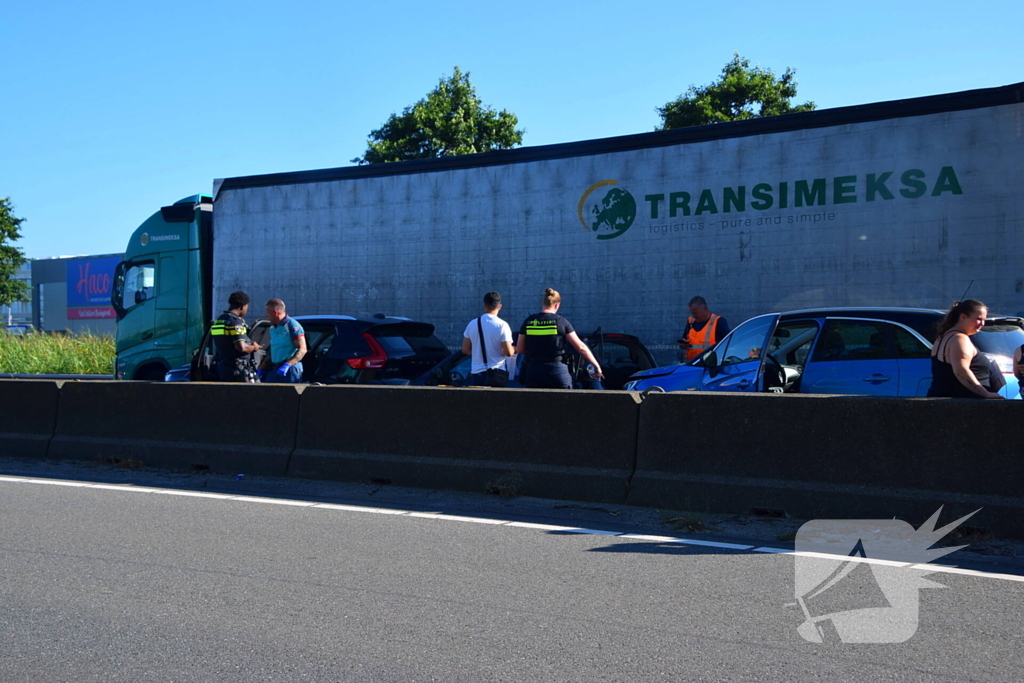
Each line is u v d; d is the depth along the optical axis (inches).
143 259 693.9
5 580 225.8
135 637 184.2
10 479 378.6
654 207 507.2
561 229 536.1
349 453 360.8
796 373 362.9
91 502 326.0
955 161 431.5
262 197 641.0
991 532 250.7
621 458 312.2
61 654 175.0
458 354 475.2
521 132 1640.0
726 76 1585.9
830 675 159.3
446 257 574.9
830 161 459.5
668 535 267.9
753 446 290.5
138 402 412.2
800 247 467.5
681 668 163.5
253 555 248.2
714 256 490.0
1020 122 418.9
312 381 500.7
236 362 439.8
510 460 330.3
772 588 213.0
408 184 588.7
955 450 259.9
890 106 445.7
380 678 161.2
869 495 268.7
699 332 456.4
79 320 2603.3
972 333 282.8
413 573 229.0
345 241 610.9
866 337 343.9
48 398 436.1
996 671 160.2
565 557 244.1
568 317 532.7
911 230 441.1
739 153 483.2
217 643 180.1
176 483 368.5
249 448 380.5
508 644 177.5
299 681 160.4
